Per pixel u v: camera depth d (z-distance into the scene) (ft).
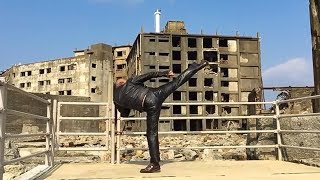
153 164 23.27
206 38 207.62
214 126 192.95
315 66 43.78
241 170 24.41
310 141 29.17
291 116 29.43
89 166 27.91
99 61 237.86
